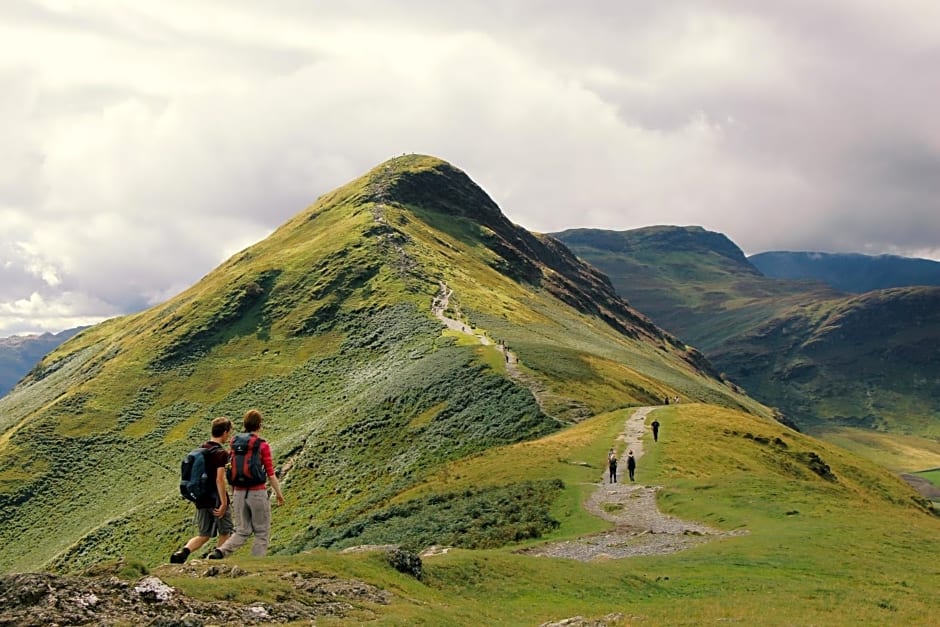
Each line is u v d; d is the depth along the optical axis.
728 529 32.84
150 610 11.68
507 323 133.50
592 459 51.59
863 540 29.28
